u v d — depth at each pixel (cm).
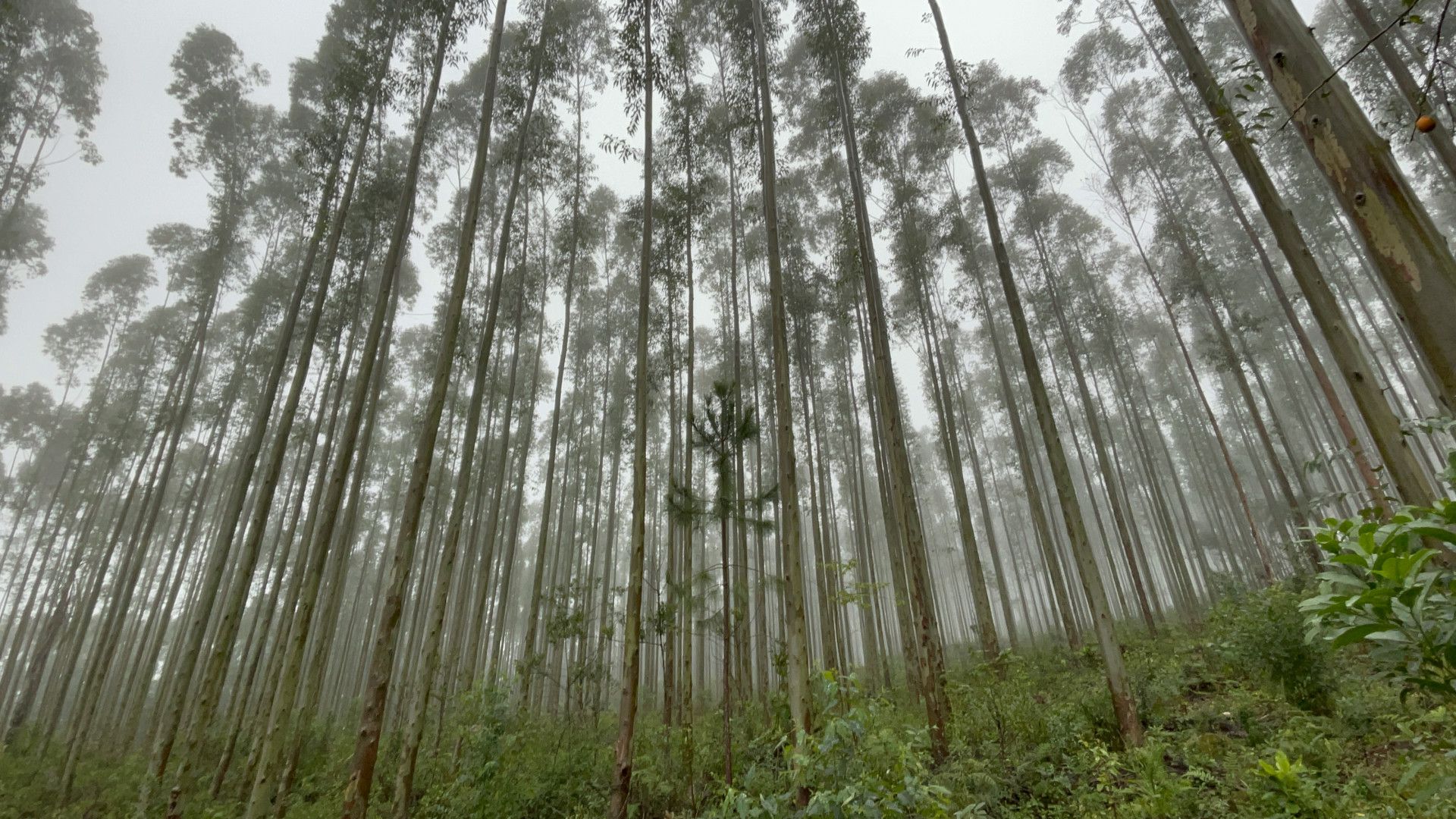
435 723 1329
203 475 2430
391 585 700
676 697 1689
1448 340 227
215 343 2289
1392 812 352
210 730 1446
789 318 1686
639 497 781
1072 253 2183
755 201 1686
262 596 1770
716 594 1018
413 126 1498
